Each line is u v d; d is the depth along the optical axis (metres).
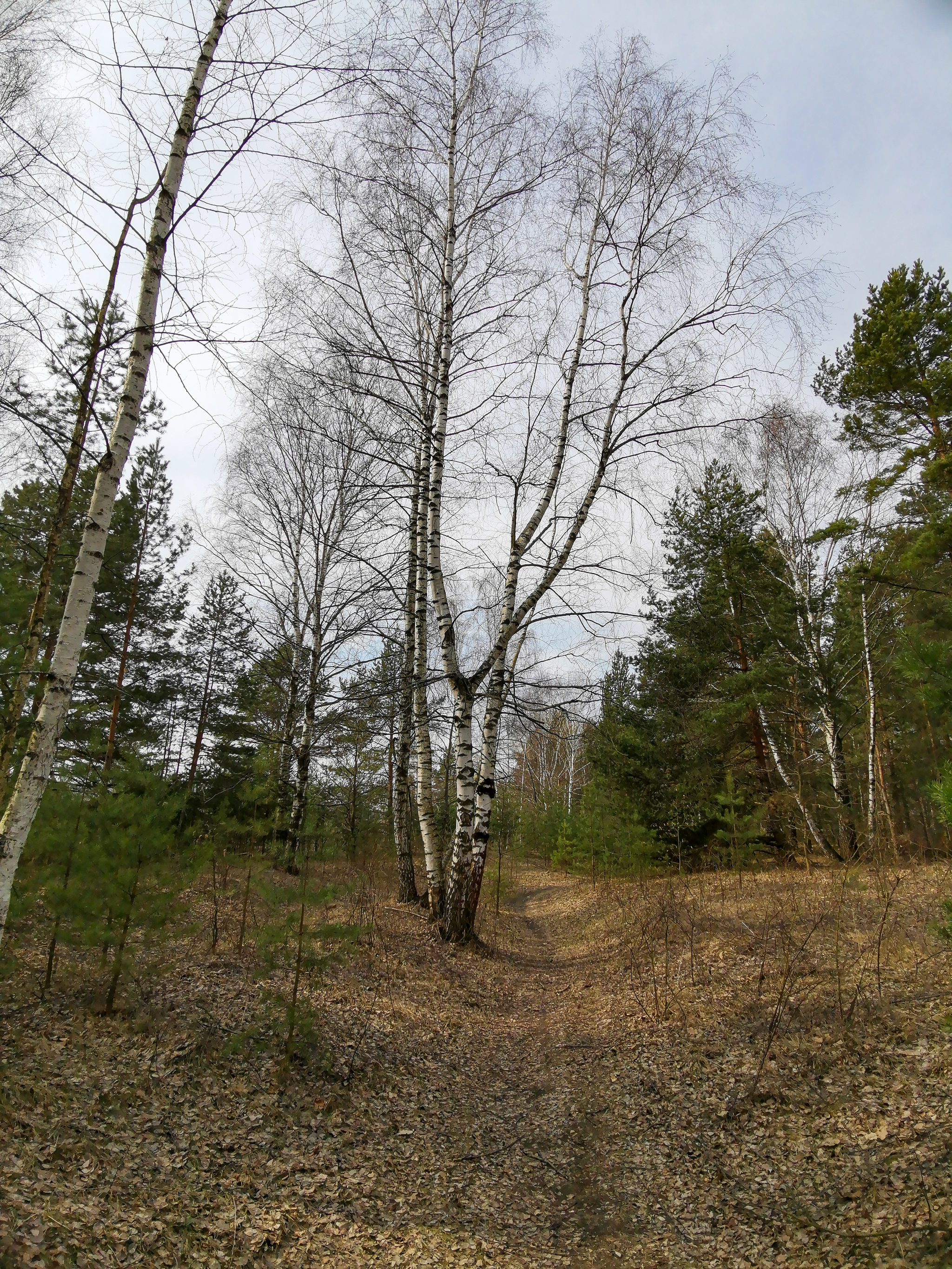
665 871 16.81
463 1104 6.38
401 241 10.74
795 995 7.17
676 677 18.80
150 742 18.38
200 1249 3.89
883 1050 5.79
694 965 8.98
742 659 18.92
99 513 5.08
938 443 14.78
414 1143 5.61
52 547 6.61
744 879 14.23
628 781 17.91
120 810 6.70
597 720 12.89
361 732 13.86
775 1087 5.72
